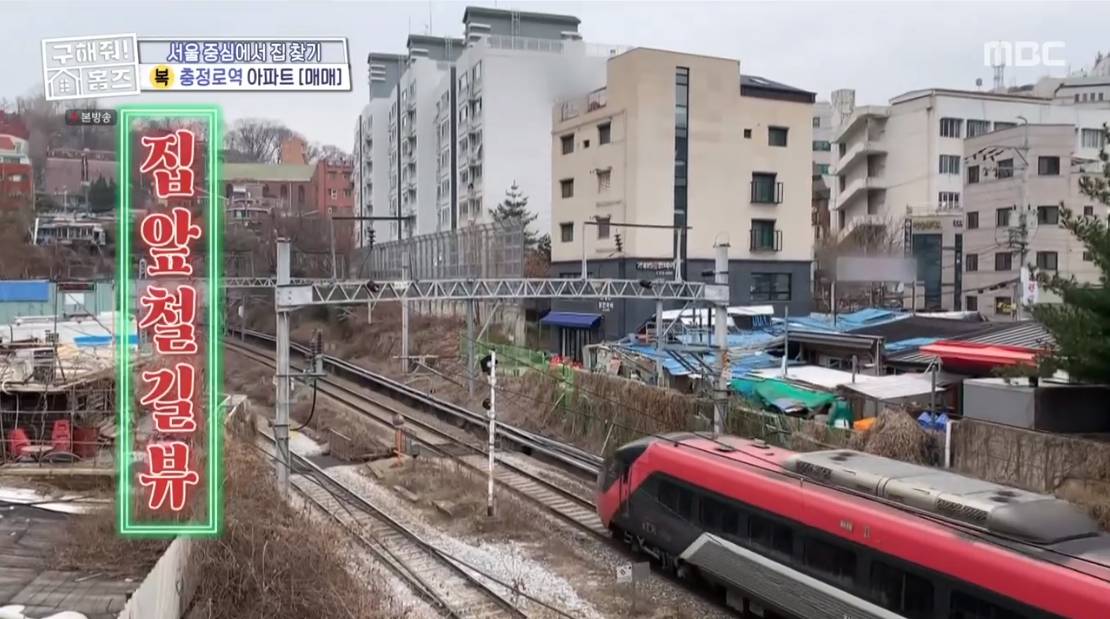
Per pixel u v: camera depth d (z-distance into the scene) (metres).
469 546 16.89
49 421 17.02
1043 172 42.38
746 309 38.81
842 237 52.72
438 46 68.81
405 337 35.28
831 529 11.54
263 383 37.78
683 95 39.34
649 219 38.72
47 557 10.69
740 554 13.12
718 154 40.00
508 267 32.78
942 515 10.48
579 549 16.75
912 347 27.27
